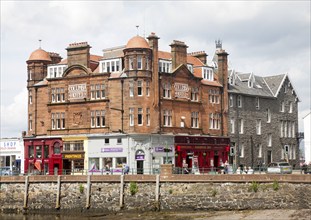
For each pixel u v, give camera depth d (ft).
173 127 257.96
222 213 181.06
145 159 245.24
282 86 322.14
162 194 197.47
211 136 273.33
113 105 250.98
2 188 223.30
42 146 268.21
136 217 184.96
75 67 262.47
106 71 257.55
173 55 264.11
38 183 217.36
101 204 205.46
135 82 248.11
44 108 271.28
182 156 259.19
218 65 287.69
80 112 259.60
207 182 193.16
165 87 257.34
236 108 290.97
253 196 187.73
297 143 327.88
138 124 247.50
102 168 240.94
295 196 183.11
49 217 200.13
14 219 197.57
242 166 274.98
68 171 257.14
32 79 278.26
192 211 191.72
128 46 249.55
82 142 256.93
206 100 276.00
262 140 304.09
